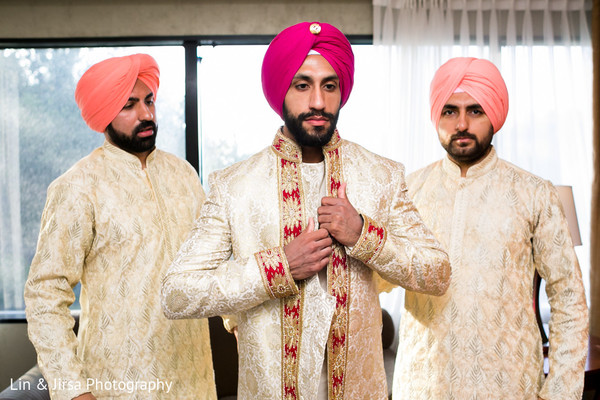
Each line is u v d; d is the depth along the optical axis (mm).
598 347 2654
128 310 1638
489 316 1597
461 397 1587
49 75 3713
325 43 1243
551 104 3803
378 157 1406
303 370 1243
